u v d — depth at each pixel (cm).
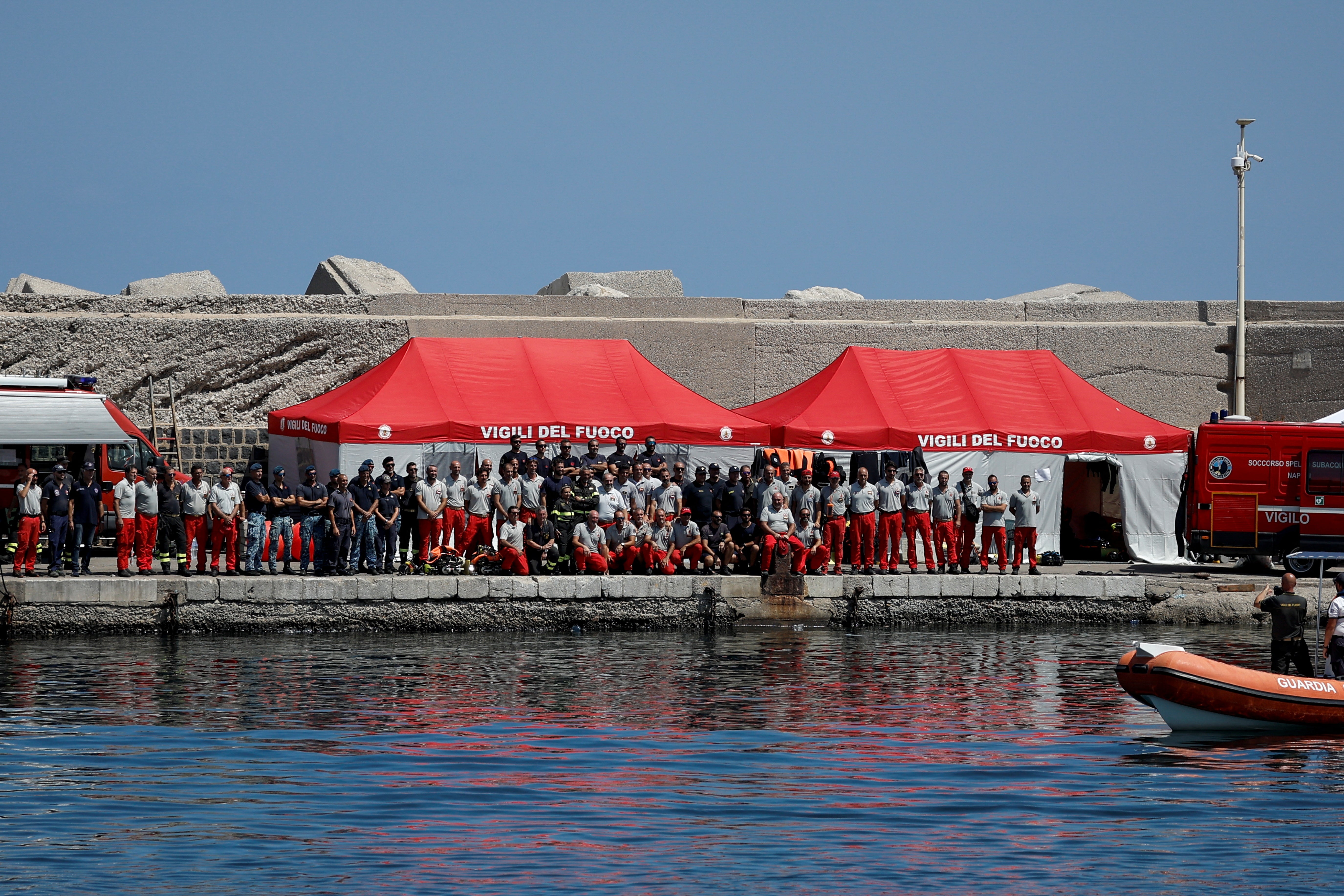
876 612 9981
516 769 5669
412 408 10806
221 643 8819
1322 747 6231
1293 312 14162
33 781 5378
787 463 11169
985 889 4306
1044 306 14100
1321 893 4294
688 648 8900
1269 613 9625
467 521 9706
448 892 4244
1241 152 12975
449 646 8869
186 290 15088
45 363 12356
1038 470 11600
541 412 10994
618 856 4594
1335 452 10619
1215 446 10806
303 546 9469
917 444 11338
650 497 10038
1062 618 10231
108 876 4350
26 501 9050
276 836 4759
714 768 5731
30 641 8744
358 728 6353
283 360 12688
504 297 13250
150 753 5841
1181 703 6425
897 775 5647
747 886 4319
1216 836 4847
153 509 9181
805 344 13438
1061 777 5634
